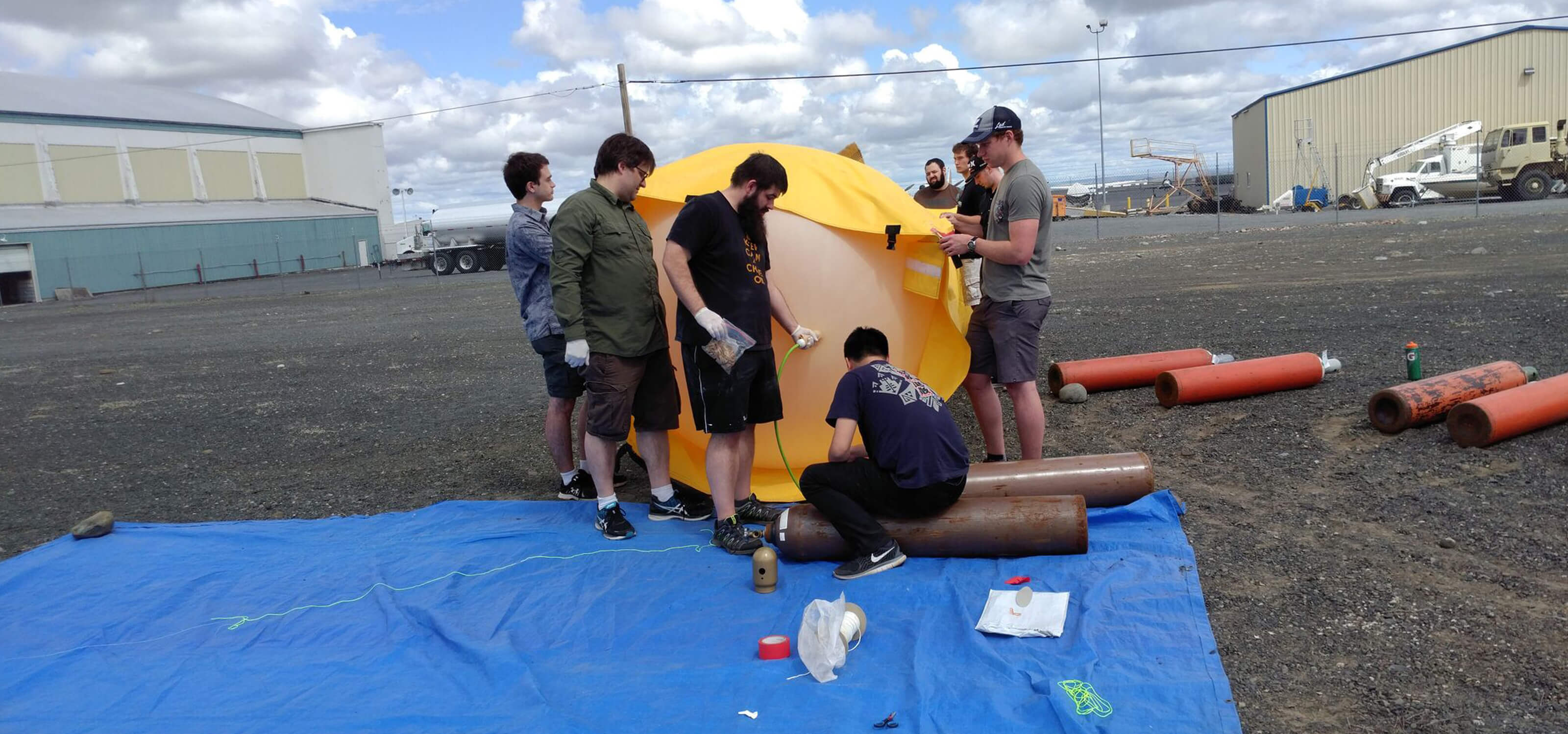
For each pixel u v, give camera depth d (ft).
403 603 11.61
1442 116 126.52
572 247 12.98
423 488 18.08
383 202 190.19
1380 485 14.07
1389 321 27.94
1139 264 57.62
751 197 12.78
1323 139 130.93
